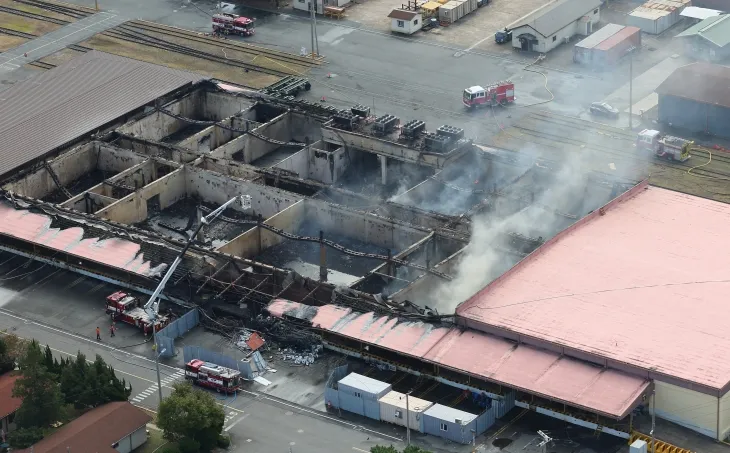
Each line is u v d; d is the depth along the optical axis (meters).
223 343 168.75
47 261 187.25
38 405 148.75
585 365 153.25
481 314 161.75
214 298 175.50
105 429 147.12
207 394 150.25
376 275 175.50
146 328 171.12
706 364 150.50
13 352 160.62
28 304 179.38
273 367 164.25
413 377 160.75
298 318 167.50
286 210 191.75
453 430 148.88
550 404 152.88
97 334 171.50
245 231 192.12
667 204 187.50
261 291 174.88
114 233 185.25
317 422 154.00
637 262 172.12
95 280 184.00
